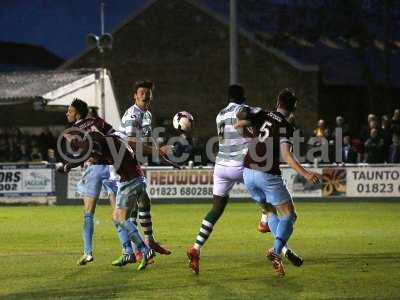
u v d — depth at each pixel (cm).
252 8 8506
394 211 4628
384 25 8088
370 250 2816
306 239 3183
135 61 8925
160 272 2320
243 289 2044
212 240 3167
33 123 7694
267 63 8319
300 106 8169
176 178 5444
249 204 5250
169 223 3966
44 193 5512
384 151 5453
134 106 2414
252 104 8394
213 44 8681
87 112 2458
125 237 2417
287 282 2141
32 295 1980
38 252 2817
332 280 2169
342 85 8419
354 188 5375
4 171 5550
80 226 3844
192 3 8725
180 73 8800
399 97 9069
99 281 2173
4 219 4269
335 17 8062
